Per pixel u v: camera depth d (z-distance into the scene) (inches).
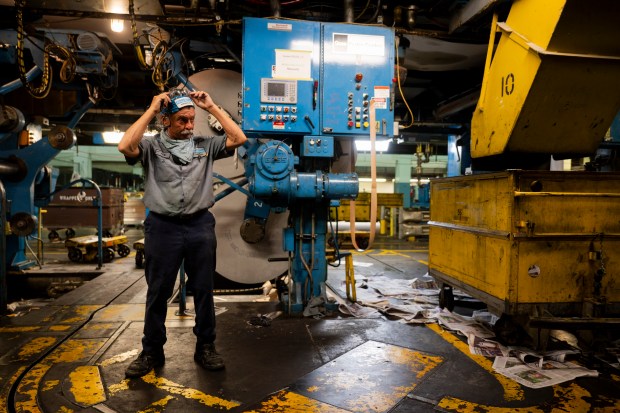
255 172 152.8
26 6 172.2
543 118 130.6
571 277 125.0
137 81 302.7
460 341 135.6
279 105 159.3
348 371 112.0
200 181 110.1
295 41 160.6
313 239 165.8
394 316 163.3
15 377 105.8
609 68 121.8
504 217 125.0
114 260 322.3
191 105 108.1
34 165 232.1
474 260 143.6
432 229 182.1
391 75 166.2
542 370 113.4
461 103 288.7
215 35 188.4
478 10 159.6
